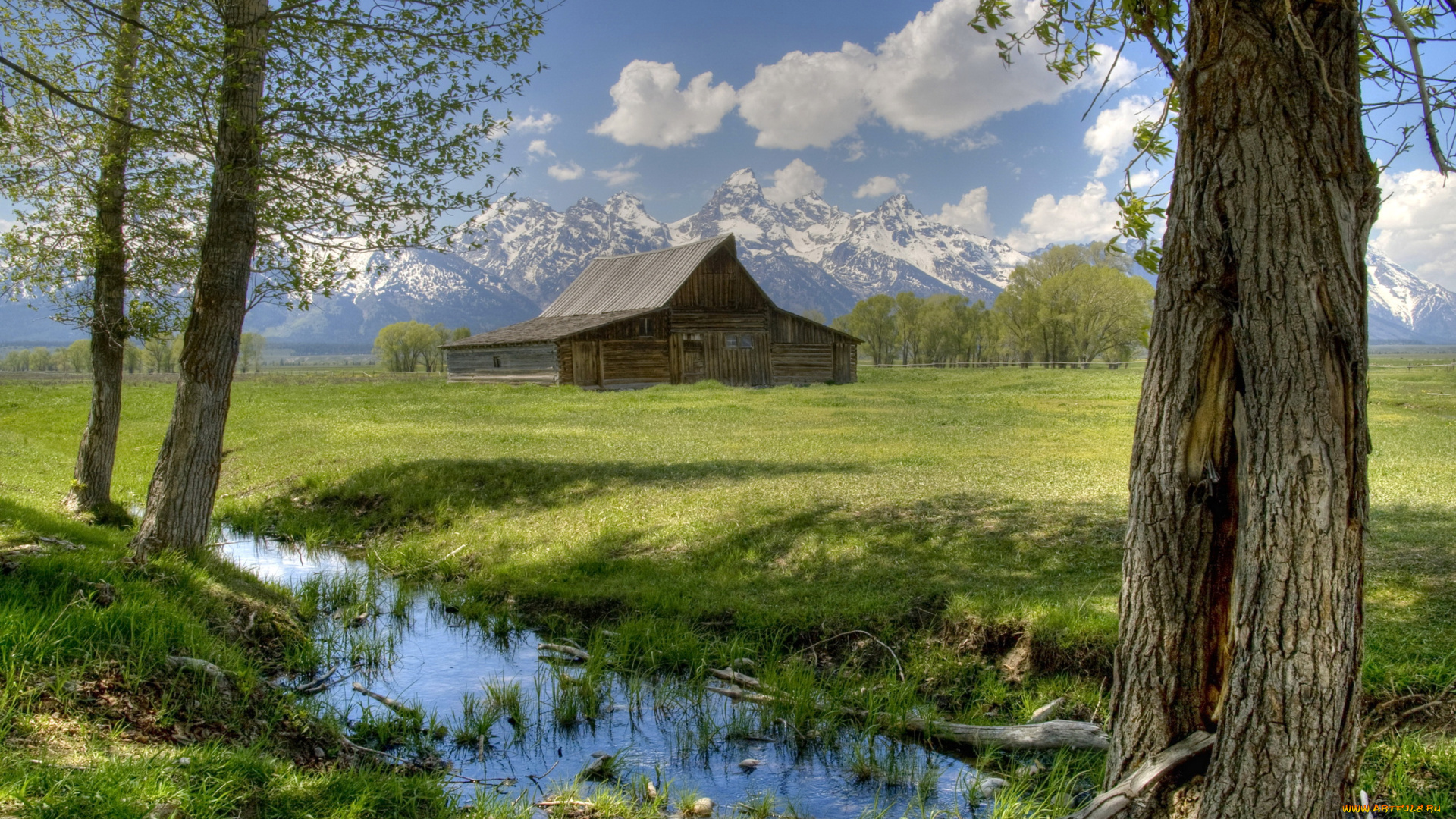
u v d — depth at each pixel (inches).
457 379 2529.5
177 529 449.7
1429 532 446.6
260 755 258.8
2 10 477.7
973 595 402.9
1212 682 180.9
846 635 395.9
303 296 456.1
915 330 5516.7
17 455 929.5
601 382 2036.2
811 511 574.2
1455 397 1521.9
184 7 403.2
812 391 1934.1
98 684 275.1
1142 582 185.9
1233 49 163.5
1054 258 4690.0
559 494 689.6
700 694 353.1
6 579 333.1
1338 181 159.6
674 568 504.4
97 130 511.8
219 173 435.2
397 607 485.4
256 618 410.3
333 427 1156.5
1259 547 161.5
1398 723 270.1
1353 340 157.2
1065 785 269.1
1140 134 204.1
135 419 1371.8
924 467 748.0
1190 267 173.9
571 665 397.7
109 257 597.6
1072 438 987.9
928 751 311.6
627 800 269.6
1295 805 159.0
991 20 209.8
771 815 264.8
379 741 318.7
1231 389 172.2
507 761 306.5
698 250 2201.0
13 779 199.3
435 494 717.9
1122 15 193.9
